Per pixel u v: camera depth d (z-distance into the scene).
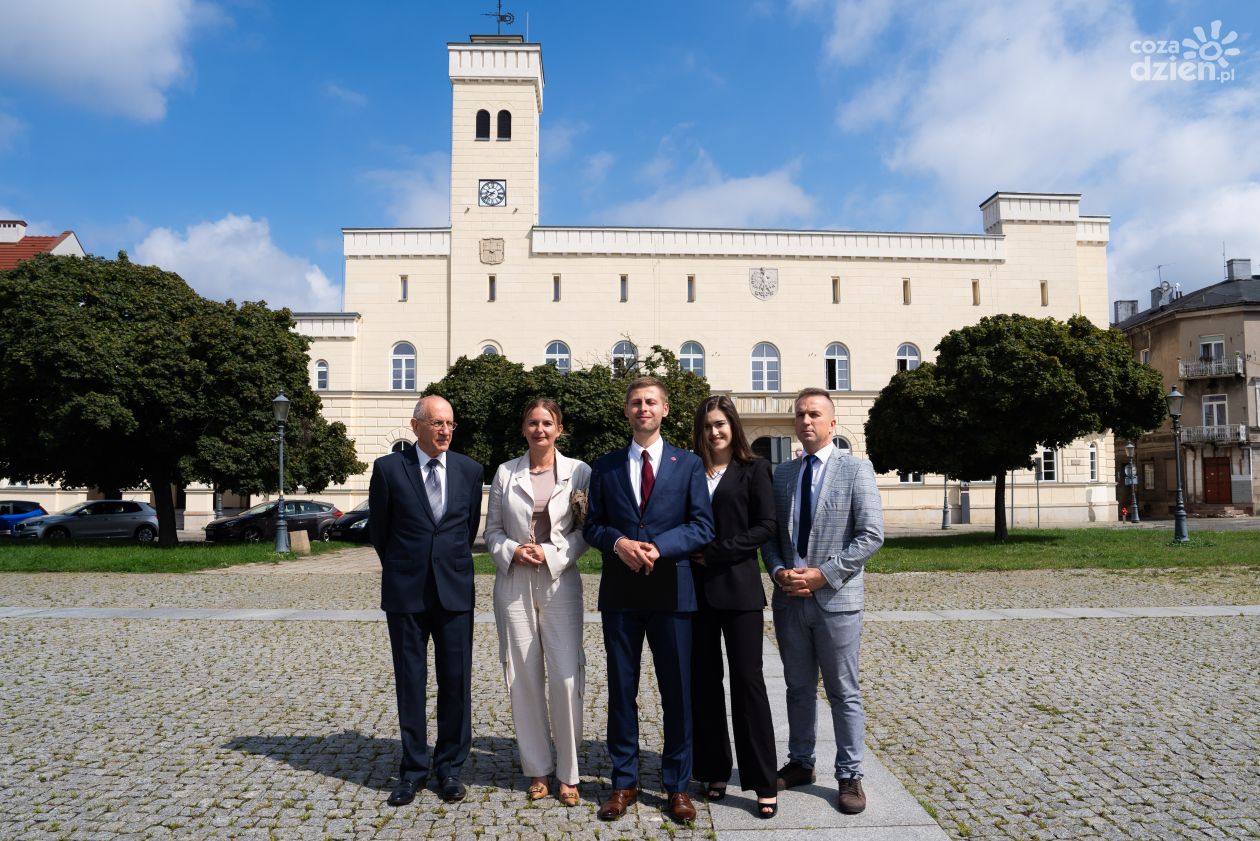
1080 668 8.26
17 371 22.14
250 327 24.83
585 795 5.09
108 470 25.03
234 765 5.55
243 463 23.64
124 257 25.69
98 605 12.89
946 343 25.45
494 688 7.77
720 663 5.03
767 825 4.58
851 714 4.84
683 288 42.19
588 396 25.08
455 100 42.19
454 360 41.25
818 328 42.50
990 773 5.34
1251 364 43.66
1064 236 43.72
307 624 11.12
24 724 6.46
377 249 41.94
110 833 4.46
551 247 41.75
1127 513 41.94
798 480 5.17
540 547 5.08
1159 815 4.64
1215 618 11.09
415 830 4.54
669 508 4.87
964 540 26.08
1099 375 23.56
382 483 5.29
